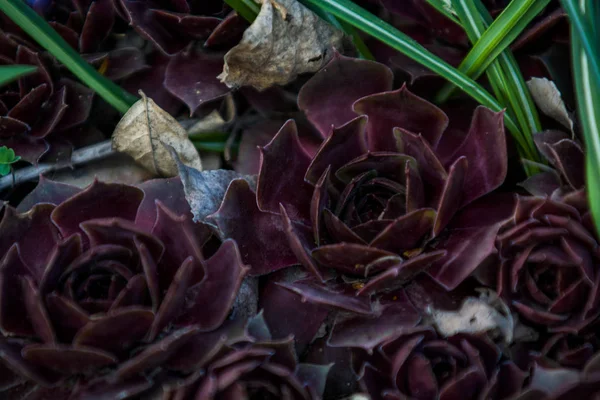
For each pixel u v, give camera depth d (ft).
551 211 1.22
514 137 1.36
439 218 1.21
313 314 1.26
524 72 1.39
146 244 1.18
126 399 1.18
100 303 1.16
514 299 1.24
